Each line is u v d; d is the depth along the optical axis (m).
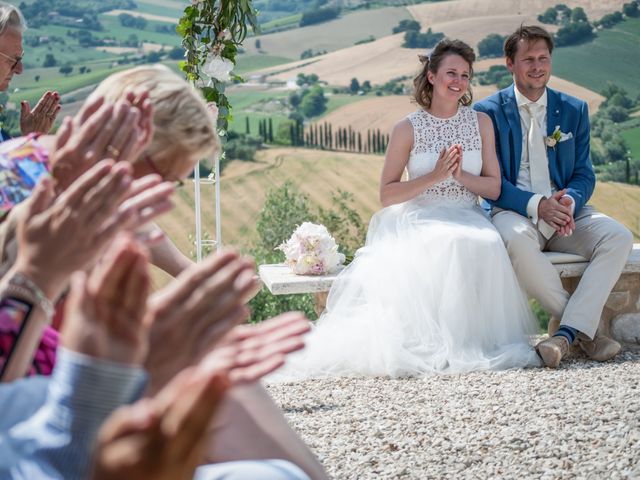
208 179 6.41
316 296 6.02
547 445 3.55
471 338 5.21
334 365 5.16
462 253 5.23
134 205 1.46
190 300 1.33
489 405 4.20
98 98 1.89
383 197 5.59
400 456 3.54
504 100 5.82
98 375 1.20
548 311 5.54
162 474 0.97
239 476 1.53
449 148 5.46
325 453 3.62
